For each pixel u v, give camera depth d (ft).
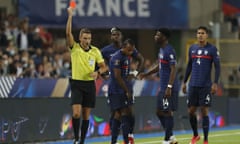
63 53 221.46
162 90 136.46
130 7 274.16
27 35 221.25
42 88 178.40
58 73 208.44
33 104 169.48
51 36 252.42
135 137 190.29
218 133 203.51
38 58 210.59
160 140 178.29
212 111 237.04
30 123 168.45
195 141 145.59
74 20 260.42
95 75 130.62
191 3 292.40
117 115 136.36
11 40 215.72
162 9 282.77
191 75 142.20
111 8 269.23
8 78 169.17
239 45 278.87
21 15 248.93
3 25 218.59
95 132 190.70
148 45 297.12
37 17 252.01
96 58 131.64
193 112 143.43
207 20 297.53
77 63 129.70
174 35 294.66
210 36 287.69
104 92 196.13
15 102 163.84
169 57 134.82
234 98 259.19
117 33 147.95
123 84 131.95
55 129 176.86
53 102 176.04
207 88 140.36
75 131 131.34
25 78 173.78
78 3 261.03
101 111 193.06
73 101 129.90
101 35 285.23
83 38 129.70
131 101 134.62
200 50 140.46
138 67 145.18
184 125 224.53
